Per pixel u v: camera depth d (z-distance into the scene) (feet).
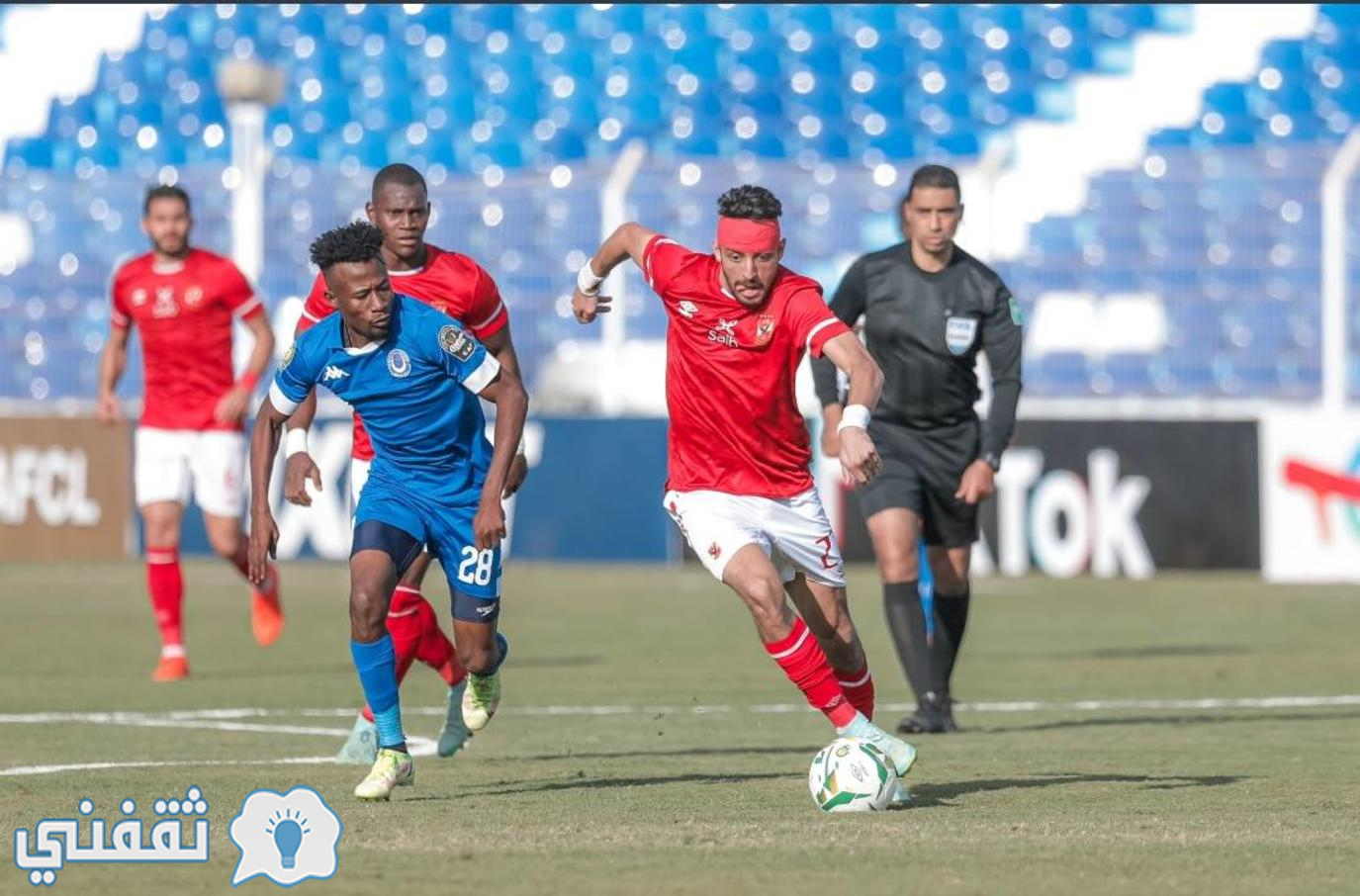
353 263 67.97
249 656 147.64
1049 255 264.31
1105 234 266.16
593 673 132.46
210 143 322.55
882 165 262.88
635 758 86.38
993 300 96.89
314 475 76.38
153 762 83.20
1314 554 224.33
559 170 252.42
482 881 51.19
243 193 241.35
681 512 69.15
